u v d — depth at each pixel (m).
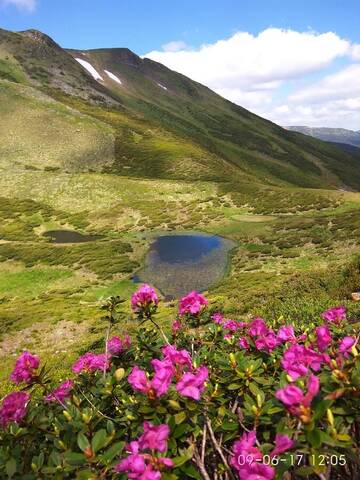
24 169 97.00
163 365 2.81
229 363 3.26
